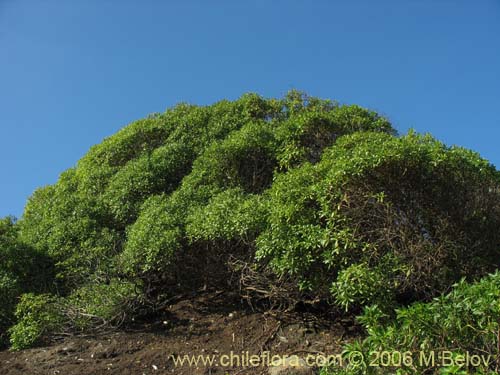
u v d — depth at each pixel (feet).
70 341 20.58
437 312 12.96
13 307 21.81
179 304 23.32
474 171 17.84
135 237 21.86
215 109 28.84
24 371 18.34
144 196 25.21
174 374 17.99
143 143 28.60
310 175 18.92
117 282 21.80
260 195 22.00
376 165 17.02
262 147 24.03
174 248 21.02
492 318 12.31
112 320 21.50
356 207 17.53
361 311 19.21
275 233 18.11
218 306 22.86
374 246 17.13
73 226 24.47
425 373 13.02
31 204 29.45
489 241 18.13
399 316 13.28
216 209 20.65
